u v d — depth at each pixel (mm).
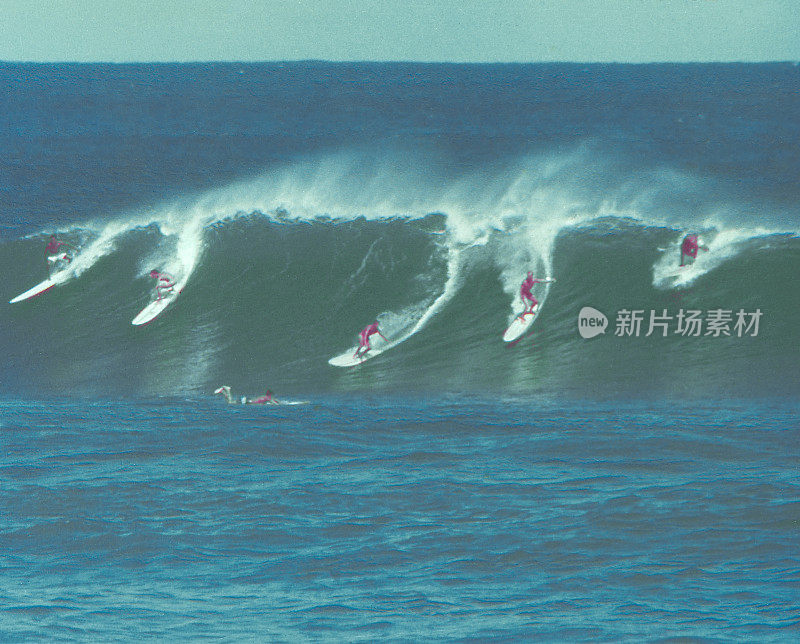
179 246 99188
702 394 75875
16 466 57781
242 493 52562
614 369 81125
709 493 50719
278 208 102062
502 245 93750
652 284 89250
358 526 47531
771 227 93312
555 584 40281
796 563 41594
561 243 92875
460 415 71000
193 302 94062
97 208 147875
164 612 37750
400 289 92688
